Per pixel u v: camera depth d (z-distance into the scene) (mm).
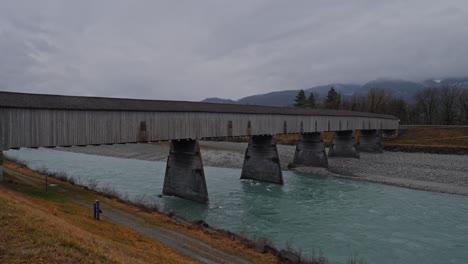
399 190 37781
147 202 28016
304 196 34719
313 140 52500
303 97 115500
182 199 32250
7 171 34000
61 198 22422
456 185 39781
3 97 21016
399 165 52281
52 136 22562
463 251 20469
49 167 52000
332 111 59469
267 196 34562
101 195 26156
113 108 26031
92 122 24875
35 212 12828
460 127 77375
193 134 32312
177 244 15961
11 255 8695
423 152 65688
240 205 30828
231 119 36781
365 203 31953
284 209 29641
